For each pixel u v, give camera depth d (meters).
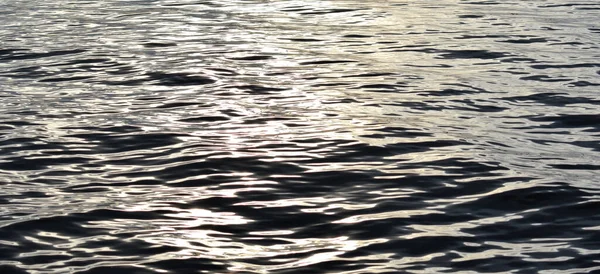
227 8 15.95
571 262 5.91
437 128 8.83
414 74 10.93
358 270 5.82
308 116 9.22
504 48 12.31
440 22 14.41
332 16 15.07
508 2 16.56
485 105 9.59
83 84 10.55
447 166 7.75
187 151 8.14
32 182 7.43
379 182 7.38
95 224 6.55
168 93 10.12
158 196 7.09
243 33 13.53
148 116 9.23
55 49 12.44
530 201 6.97
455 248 6.13
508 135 8.63
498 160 7.90
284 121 9.05
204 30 13.80
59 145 8.34
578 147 8.30
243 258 6.00
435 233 6.37
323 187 7.29
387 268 5.84
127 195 7.12
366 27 14.02
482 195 7.10
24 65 11.51
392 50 12.30
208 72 11.00
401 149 8.20
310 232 6.42
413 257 6.00
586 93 10.02
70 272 5.79
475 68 11.22
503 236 6.34
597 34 13.24
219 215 6.72
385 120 9.09
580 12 15.25
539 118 9.16
